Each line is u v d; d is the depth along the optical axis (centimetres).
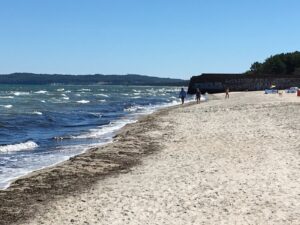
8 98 8538
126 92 15438
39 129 3306
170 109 5225
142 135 2620
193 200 1151
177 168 1589
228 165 1593
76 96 10556
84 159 1838
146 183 1372
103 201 1185
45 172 1605
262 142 2103
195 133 2612
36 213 1102
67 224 1005
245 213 1034
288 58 17638
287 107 4144
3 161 1925
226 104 5394
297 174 1395
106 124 3666
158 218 1016
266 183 1295
